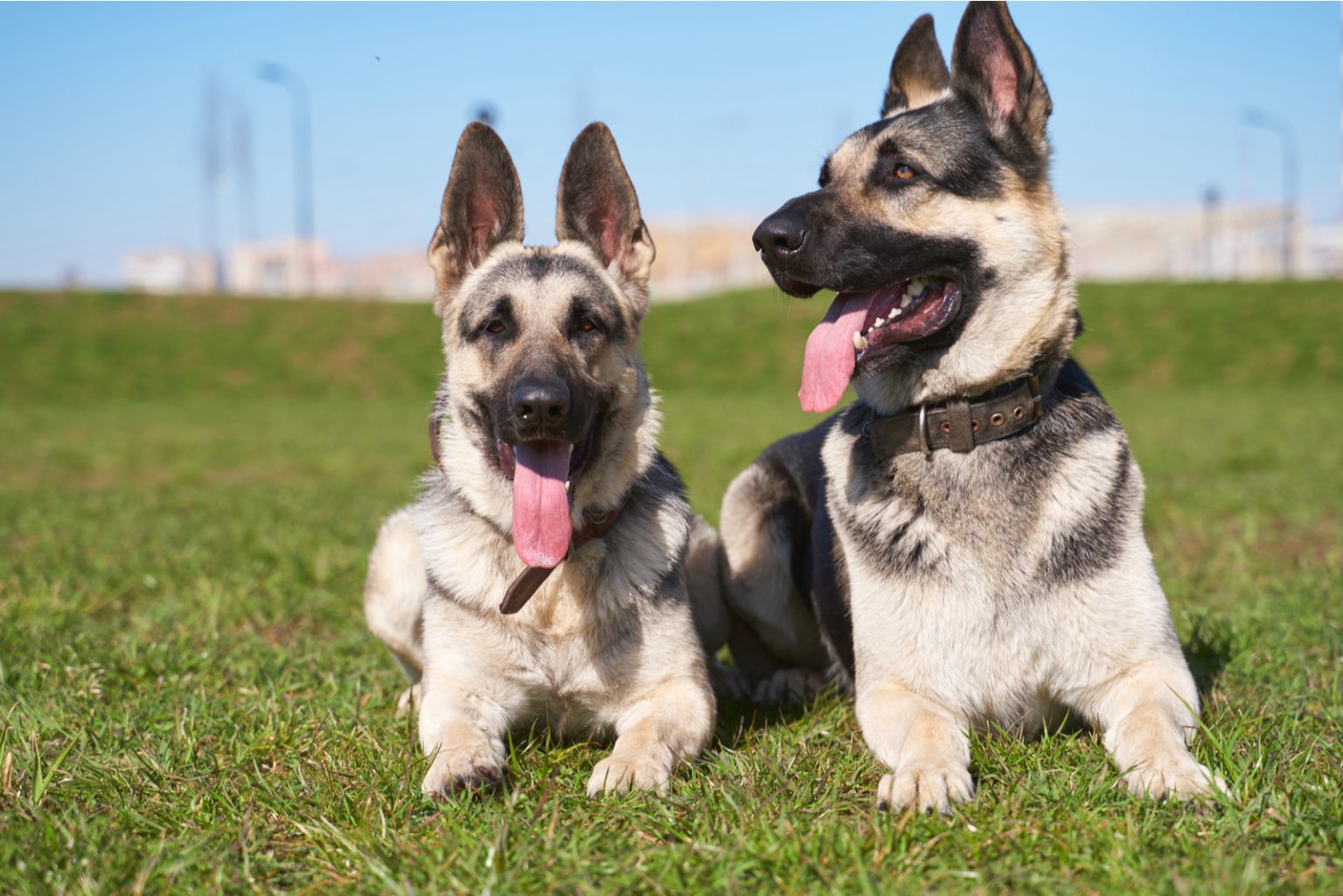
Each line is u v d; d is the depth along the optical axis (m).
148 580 7.16
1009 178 4.04
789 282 4.20
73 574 7.23
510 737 4.20
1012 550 3.82
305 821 3.30
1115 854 2.79
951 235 3.97
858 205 4.07
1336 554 7.35
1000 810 3.15
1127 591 3.78
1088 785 3.32
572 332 4.36
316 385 34.81
